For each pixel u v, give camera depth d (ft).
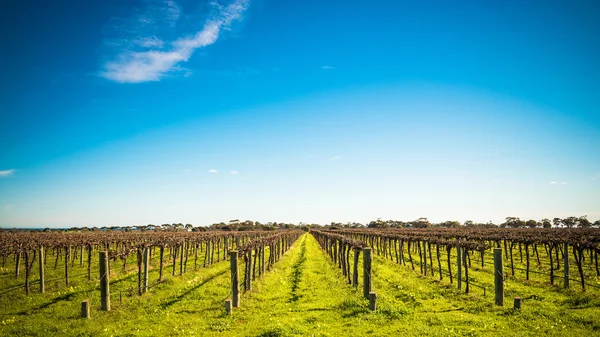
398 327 50.06
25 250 80.59
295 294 75.87
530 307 60.08
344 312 58.18
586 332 47.09
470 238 139.03
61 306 67.72
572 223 326.85
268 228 446.60
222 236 173.58
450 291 74.90
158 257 156.25
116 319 58.39
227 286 84.23
